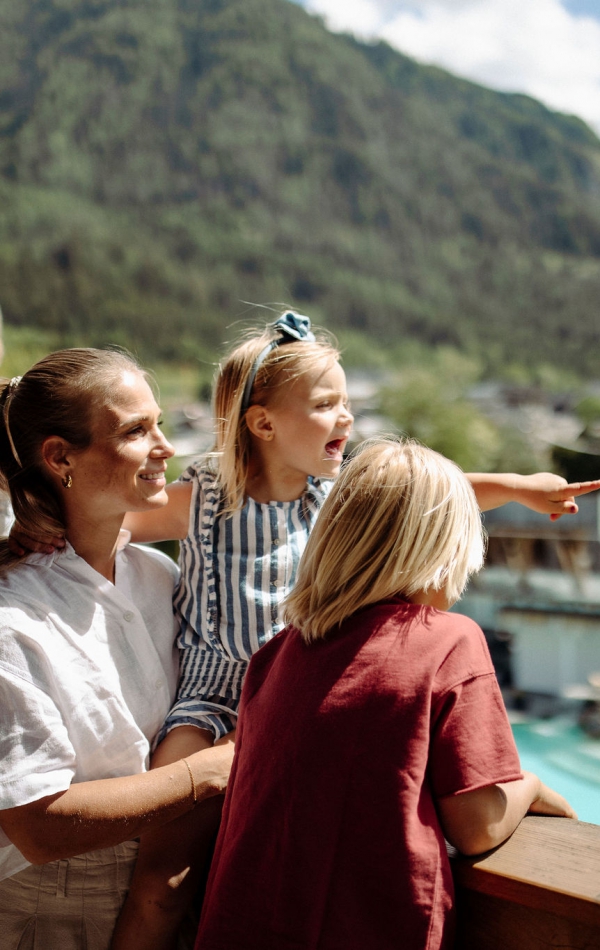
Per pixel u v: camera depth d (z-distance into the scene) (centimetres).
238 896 99
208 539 137
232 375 145
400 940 89
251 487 144
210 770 115
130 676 124
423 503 104
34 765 106
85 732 115
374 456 110
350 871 93
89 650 118
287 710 102
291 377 141
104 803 107
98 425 119
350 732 96
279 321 153
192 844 119
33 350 5497
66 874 117
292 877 95
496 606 878
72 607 119
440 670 97
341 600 104
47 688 112
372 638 101
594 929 89
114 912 118
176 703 133
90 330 6638
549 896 89
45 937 118
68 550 122
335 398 143
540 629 838
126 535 141
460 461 2088
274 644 116
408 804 92
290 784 98
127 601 125
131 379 122
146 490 122
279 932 95
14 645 110
